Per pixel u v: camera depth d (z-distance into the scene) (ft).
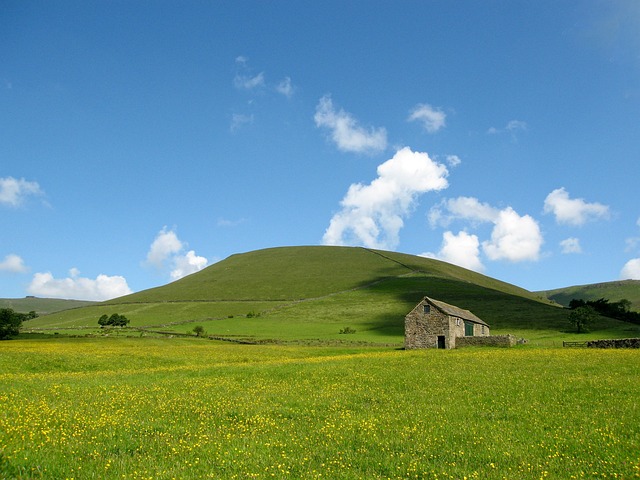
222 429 61.98
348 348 271.49
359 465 48.24
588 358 155.43
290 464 47.70
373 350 246.47
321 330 412.98
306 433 60.54
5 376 120.67
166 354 201.26
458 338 263.90
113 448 52.47
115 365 161.38
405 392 92.48
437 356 176.45
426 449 53.01
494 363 144.66
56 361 158.51
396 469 46.55
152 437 57.82
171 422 65.16
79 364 157.99
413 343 264.72
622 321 398.62
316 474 44.60
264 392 92.38
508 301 511.40
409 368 133.80
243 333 394.32
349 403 80.59
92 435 57.41
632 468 45.88
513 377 111.45
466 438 57.67
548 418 67.62
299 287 650.43
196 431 60.44
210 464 47.47
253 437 57.98
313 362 160.04
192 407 75.97
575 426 62.95
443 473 44.98
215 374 123.95
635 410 72.38
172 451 51.49
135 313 557.33
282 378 114.32
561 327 374.84
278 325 446.19
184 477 42.60
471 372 122.72
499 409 74.95
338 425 64.59
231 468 46.55
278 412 73.46
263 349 247.29
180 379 112.78
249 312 510.17
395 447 54.39
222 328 427.33
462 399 84.33
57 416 66.44
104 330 417.49
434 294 561.02
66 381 108.78
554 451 51.98
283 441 56.49
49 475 42.78
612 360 147.43
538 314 435.12
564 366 132.36
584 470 46.14
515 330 369.91
